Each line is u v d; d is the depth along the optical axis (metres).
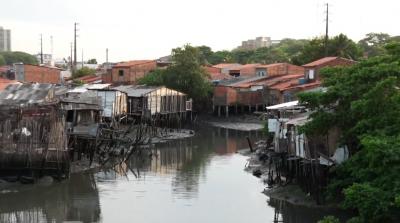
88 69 127.62
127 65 104.81
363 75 31.72
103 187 43.62
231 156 60.03
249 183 44.94
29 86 55.44
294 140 39.66
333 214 33.56
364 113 29.88
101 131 55.00
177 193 41.56
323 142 35.69
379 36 129.00
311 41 110.81
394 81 28.47
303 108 47.31
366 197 23.27
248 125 89.69
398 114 28.48
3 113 42.84
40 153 43.06
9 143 42.78
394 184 23.52
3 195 40.28
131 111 79.44
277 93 87.19
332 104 34.25
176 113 86.19
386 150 23.98
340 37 104.31
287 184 40.84
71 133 50.16
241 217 34.59
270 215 34.88
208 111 99.50
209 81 99.50
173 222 33.69
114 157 57.47
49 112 43.34
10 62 190.12
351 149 33.28
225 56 165.38
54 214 35.72
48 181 44.09
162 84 93.06
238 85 97.44
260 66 109.25
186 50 94.38
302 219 33.28
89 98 59.88
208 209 36.69
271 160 46.38
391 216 23.33
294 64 113.38
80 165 51.31
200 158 58.72
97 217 34.91
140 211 36.34
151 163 55.47
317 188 35.00
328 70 36.88
